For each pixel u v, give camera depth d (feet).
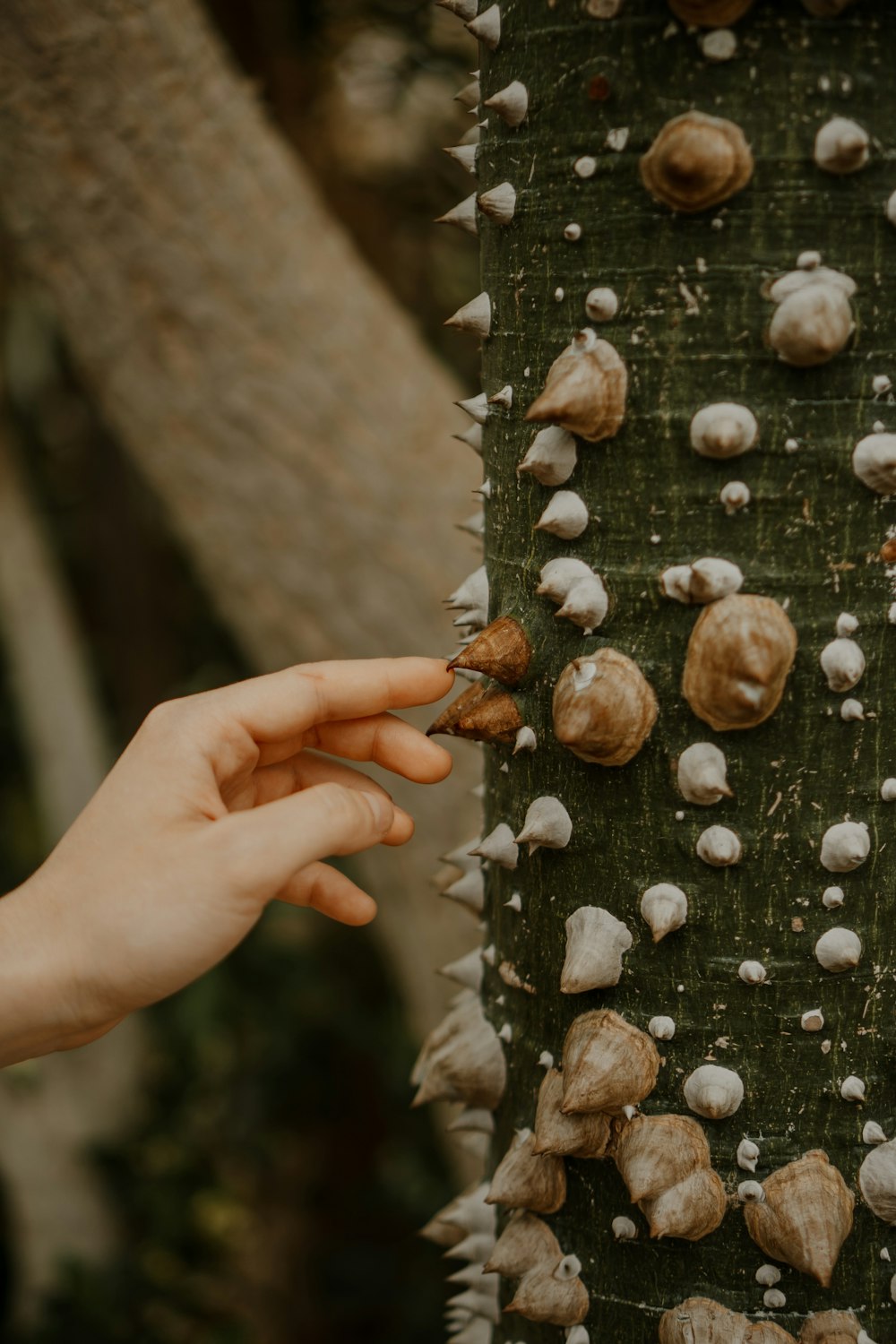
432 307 4.40
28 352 4.71
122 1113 4.76
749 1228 1.71
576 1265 1.78
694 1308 1.73
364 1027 5.00
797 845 1.68
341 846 1.85
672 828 1.69
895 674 1.67
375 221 4.19
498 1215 1.92
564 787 1.73
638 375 1.65
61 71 2.72
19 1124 4.49
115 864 1.84
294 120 3.91
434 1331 4.65
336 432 3.06
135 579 5.29
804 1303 1.72
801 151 1.60
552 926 1.76
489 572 1.82
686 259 1.62
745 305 1.62
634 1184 1.68
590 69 1.63
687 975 1.70
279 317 2.97
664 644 1.67
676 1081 1.72
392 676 2.02
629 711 1.67
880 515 1.65
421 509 3.10
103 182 2.82
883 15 1.59
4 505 4.27
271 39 3.81
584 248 1.66
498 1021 1.87
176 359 3.01
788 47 1.59
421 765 2.06
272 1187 5.19
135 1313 4.50
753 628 1.62
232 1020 5.02
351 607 3.20
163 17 2.72
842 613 1.65
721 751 1.67
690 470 1.65
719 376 1.63
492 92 1.73
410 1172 4.90
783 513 1.64
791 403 1.63
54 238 2.92
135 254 2.90
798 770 1.67
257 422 3.05
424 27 3.79
